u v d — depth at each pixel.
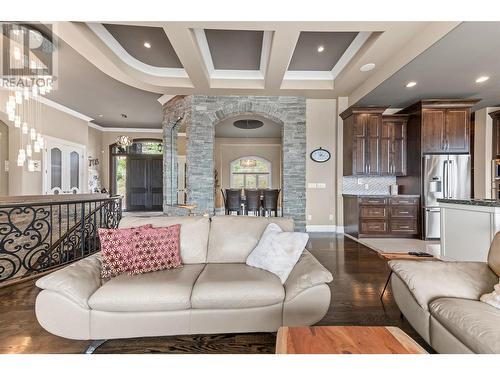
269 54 3.65
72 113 6.73
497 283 1.53
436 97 4.67
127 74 4.11
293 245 1.89
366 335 1.09
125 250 1.87
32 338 1.72
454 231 2.96
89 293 1.58
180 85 4.66
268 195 6.34
